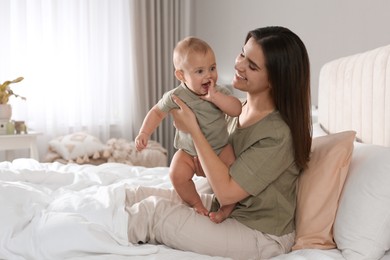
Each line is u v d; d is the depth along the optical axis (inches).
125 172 97.2
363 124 83.3
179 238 57.2
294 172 62.9
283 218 61.3
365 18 131.0
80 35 171.9
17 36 158.7
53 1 163.3
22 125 140.2
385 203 56.6
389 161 58.4
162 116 64.6
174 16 193.6
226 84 184.2
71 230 52.8
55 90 167.2
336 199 60.7
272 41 58.7
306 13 150.4
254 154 58.2
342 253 57.2
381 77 75.5
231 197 58.5
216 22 191.3
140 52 185.3
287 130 59.5
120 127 184.9
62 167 95.6
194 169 64.2
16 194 60.4
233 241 58.1
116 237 55.1
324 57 144.8
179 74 62.3
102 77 178.4
